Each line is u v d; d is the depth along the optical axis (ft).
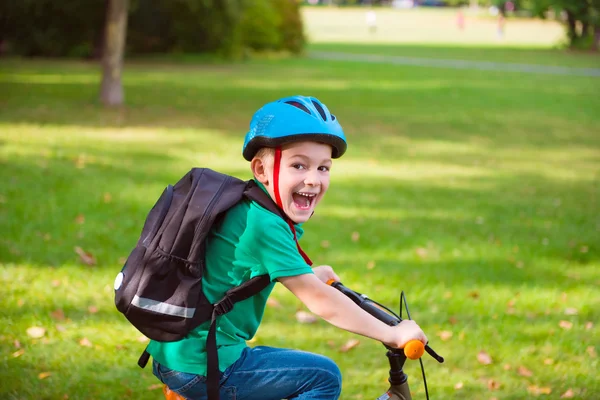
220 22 91.40
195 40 92.99
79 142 33.32
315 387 7.48
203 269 7.30
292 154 7.19
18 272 16.67
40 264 17.33
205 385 7.30
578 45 124.57
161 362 7.48
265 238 7.16
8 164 27.27
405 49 121.19
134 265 7.18
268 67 83.51
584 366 13.73
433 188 28.55
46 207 21.93
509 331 15.26
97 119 40.57
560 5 121.49
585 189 29.55
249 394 7.42
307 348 14.08
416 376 13.17
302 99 7.39
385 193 27.25
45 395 11.62
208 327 7.33
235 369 7.39
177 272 7.14
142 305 7.07
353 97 57.31
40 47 84.94
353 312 7.11
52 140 33.24
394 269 18.79
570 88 68.59
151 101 49.83
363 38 153.58
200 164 30.19
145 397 11.84
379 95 59.16
